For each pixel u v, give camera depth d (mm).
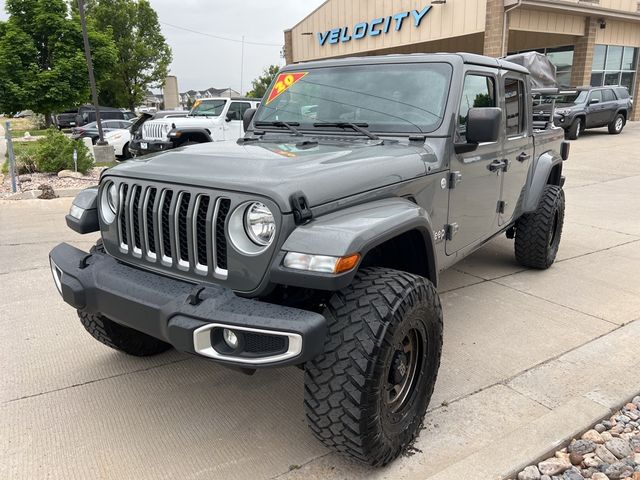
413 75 3492
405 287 2373
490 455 2520
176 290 2379
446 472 2414
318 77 3832
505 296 4691
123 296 2453
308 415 2295
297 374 3441
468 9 18078
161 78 46750
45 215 7992
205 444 2729
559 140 5723
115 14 43438
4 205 8727
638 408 2984
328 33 23797
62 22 23172
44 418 2945
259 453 2658
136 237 2686
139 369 3488
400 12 20391
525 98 4570
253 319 2098
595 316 4262
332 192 2385
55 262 2812
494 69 3906
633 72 23625
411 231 2717
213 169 2490
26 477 2488
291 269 2119
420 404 2654
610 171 11773
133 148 12250
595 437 2707
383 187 2684
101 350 3742
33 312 4367
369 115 3465
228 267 2295
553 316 4262
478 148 3688
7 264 5602
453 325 4098
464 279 5145
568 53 21750
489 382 3273
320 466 2555
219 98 12953
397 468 2523
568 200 8938
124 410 3027
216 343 2191
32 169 11766
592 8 19141
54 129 12383
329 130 3531
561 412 2852
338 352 2209
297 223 2215
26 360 3584
